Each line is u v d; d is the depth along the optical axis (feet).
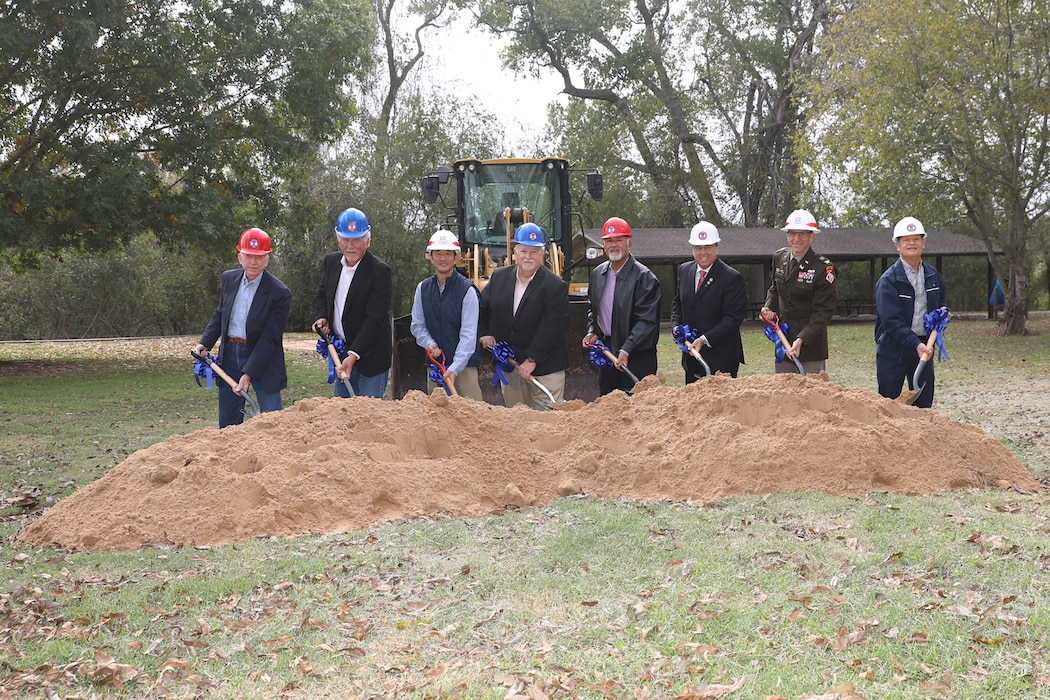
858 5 83.51
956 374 48.55
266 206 69.15
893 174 74.95
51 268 115.24
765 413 19.67
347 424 18.93
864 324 99.71
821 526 15.62
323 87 67.72
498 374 23.00
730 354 23.34
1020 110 70.95
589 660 10.60
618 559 14.17
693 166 138.72
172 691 10.21
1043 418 30.30
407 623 11.84
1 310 120.47
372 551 14.89
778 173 135.85
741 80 133.90
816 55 119.24
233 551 15.19
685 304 23.57
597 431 20.38
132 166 58.08
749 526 15.79
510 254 36.63
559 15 127.54
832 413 19.52
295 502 16.88
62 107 59.36
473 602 12.56
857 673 10.11
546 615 12.04
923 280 22.20
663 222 141.90
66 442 29.58
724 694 9.65
